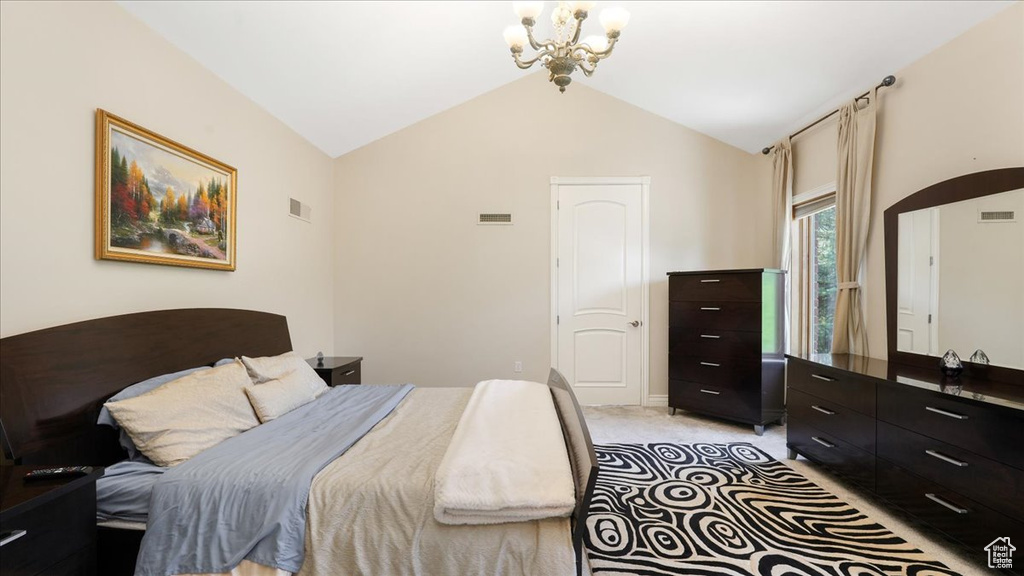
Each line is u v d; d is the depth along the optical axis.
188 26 2.01
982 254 1.94
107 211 1.71
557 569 1.17
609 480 2.31
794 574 1.53
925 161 2.27
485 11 2.73
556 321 3.89
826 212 3.27
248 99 2.66
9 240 1.42
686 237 3.88
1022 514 1.40
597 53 1.85
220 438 1.62
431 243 3.88
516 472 1.30
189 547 1.25
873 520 1.90
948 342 2.09
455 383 3.88
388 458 1.48
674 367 3.54
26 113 1.46
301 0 2.13
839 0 2.14
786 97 3.05
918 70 2.30
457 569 1.21
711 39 2.71
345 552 1.24
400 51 2.83
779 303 3.23
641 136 3.88
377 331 3.88
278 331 2.79
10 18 1.41
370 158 3.88
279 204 3.02
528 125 3.88
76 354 1.55
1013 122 1.86
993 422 1.49
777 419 3.16
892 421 1.89
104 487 1.33
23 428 1.37
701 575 1.53
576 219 3.89
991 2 1.88
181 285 2.14
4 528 0.99
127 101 1.83
